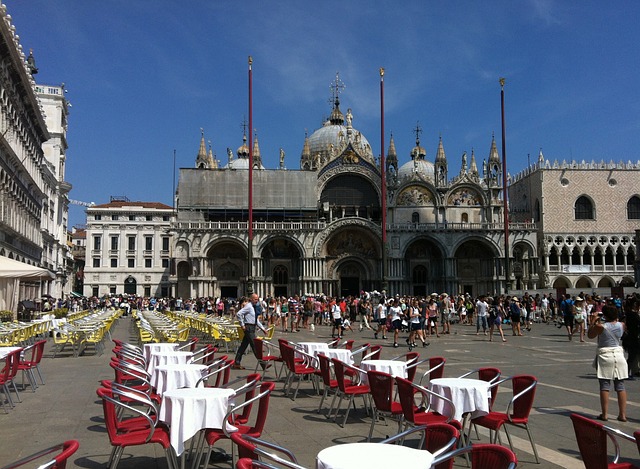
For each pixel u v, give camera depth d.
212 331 30.23
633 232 97.19
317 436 12.70
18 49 56.06
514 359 26.70
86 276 115.19
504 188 63.75
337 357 17.19
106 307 83.44
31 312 48.16
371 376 12.11
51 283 92.94
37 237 74.44
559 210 96.44
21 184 61.22
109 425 9.83
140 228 117.12
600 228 96.88
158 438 9.91
